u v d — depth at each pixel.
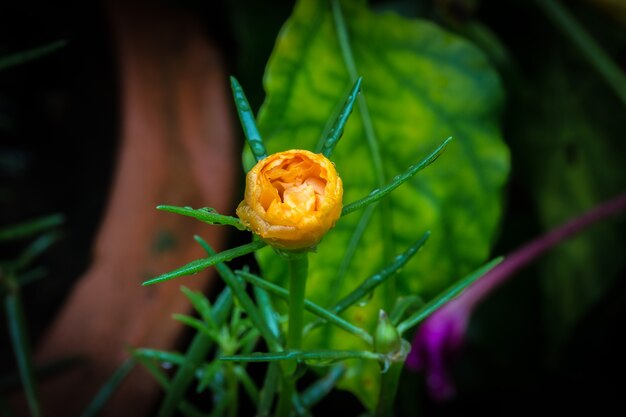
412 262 0.31
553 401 0.44
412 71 0.33
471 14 0.42
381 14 0.34
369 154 0.32
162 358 0.26
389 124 0.32
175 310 0.40
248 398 0.41
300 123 0.32
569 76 0.44
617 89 0.38
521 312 0.44
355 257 0.30
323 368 0.28
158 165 0.43
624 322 0.43
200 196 0.42
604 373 0.44
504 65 0.43
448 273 0.31
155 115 0.44
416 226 0.31
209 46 0.45
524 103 0.44
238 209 0.19
